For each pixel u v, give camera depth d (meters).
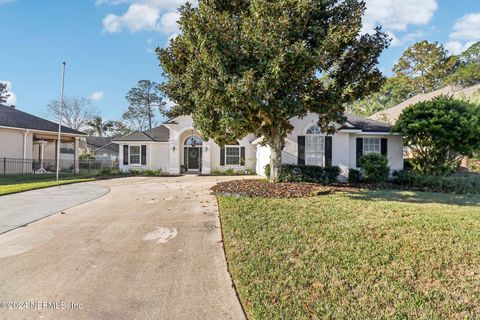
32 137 23.45
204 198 10.43
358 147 16.20
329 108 9.86
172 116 12.56
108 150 48.28
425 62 43.16
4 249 5.39
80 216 7.89
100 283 4.07
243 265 4.47
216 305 3.52
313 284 3.83
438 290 3.62
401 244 5.04
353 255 4.64
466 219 6.59
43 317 3.25
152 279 4.19
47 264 4.71
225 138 11.56
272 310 3.29
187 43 9.44
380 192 11.04
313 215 7.02
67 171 26.33
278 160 12.32
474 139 12.55
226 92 8.34
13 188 13.05
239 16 9.62
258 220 6.70
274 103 8.86
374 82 9.95
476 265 4.24
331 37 8.35
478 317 3.10
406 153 19.06
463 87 32.62
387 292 3.59
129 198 10.77
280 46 7.96
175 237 6.06
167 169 24.83
